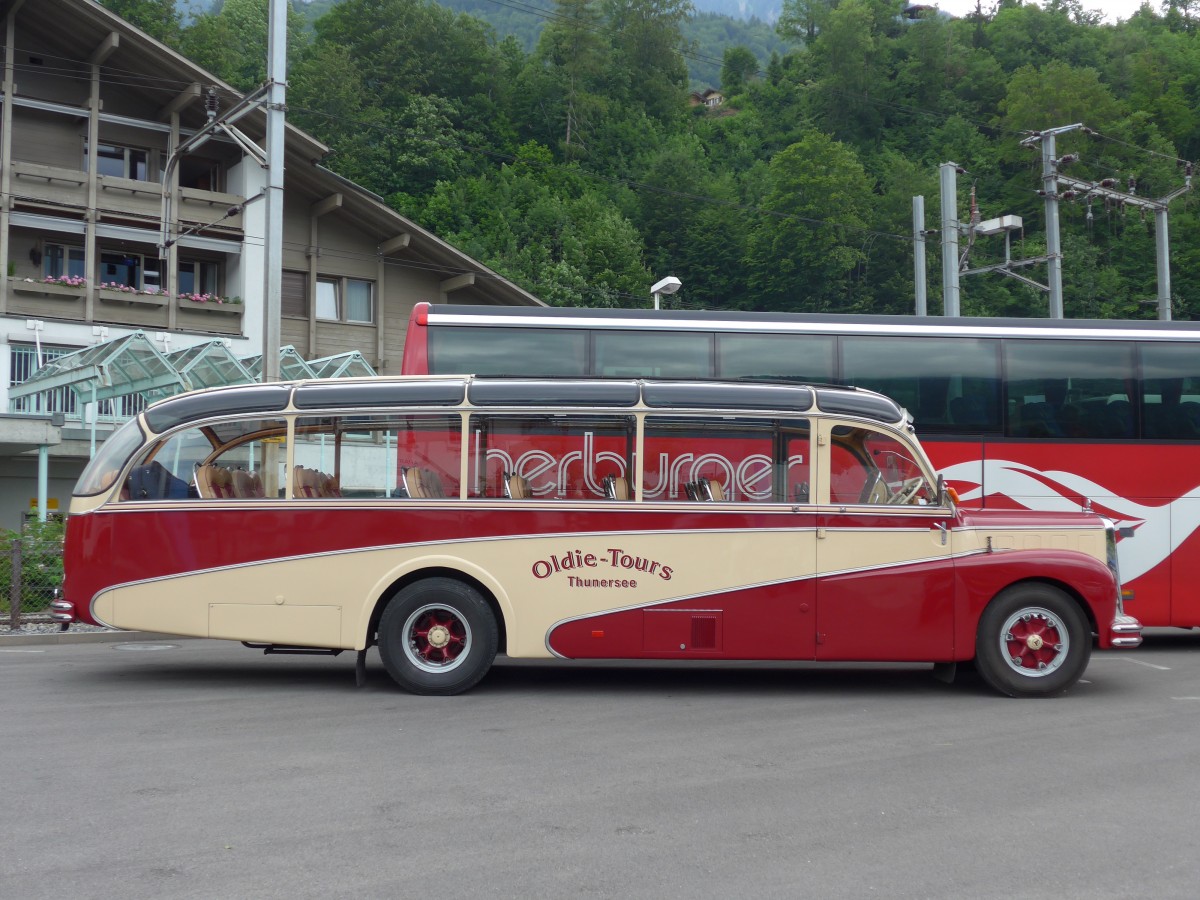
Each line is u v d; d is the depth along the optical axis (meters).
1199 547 12.89
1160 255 29.39
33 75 31.81
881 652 9.62
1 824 5.73
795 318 12.95
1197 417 13.02
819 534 9.68
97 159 33.19
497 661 11.94
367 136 75.69
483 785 6.54
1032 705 9.37
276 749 7.44
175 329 32.53
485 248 71.12
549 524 9.64
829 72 94.88
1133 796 6.42
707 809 6.07
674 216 81.12
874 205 73.88
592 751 7.45
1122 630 9.64
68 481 28.61
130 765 6.97
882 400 9.90
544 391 9.75
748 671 11.34
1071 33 96.25
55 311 30.73
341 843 5.45
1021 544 9.80
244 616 9.63
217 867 5.09
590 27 100.31
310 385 9.84
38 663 11.68
